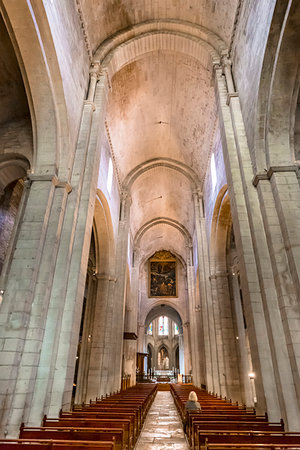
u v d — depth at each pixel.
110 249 15.91
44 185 7.76
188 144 18.55
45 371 6.54
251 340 7.29
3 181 9.30
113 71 12.66
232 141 9.70
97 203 14.08
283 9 6.94
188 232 27.16
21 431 4.72
